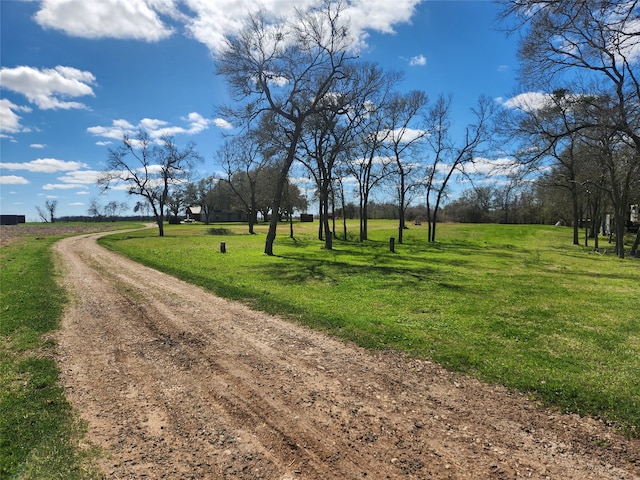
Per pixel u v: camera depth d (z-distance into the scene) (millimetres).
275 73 21266
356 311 8625
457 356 5871
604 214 45719
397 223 66750
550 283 13102
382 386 4957
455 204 72938
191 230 57125
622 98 15859
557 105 22062
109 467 3350
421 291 11219
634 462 3428
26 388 4809
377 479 3236
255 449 3641
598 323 7809
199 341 6707
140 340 6754
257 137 24031
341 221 74438
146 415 4238
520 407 4402
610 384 4848
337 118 26734
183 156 46625
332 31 21391
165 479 3209
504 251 28469
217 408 4402
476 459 3492
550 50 14516
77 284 12008
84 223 88875
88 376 5246
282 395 4719
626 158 23562
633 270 17375
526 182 26844
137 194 45656
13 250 24781
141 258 19406
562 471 3320
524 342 6555
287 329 7379
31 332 7059
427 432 3922
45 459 3426
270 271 14930
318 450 3631
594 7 7641
